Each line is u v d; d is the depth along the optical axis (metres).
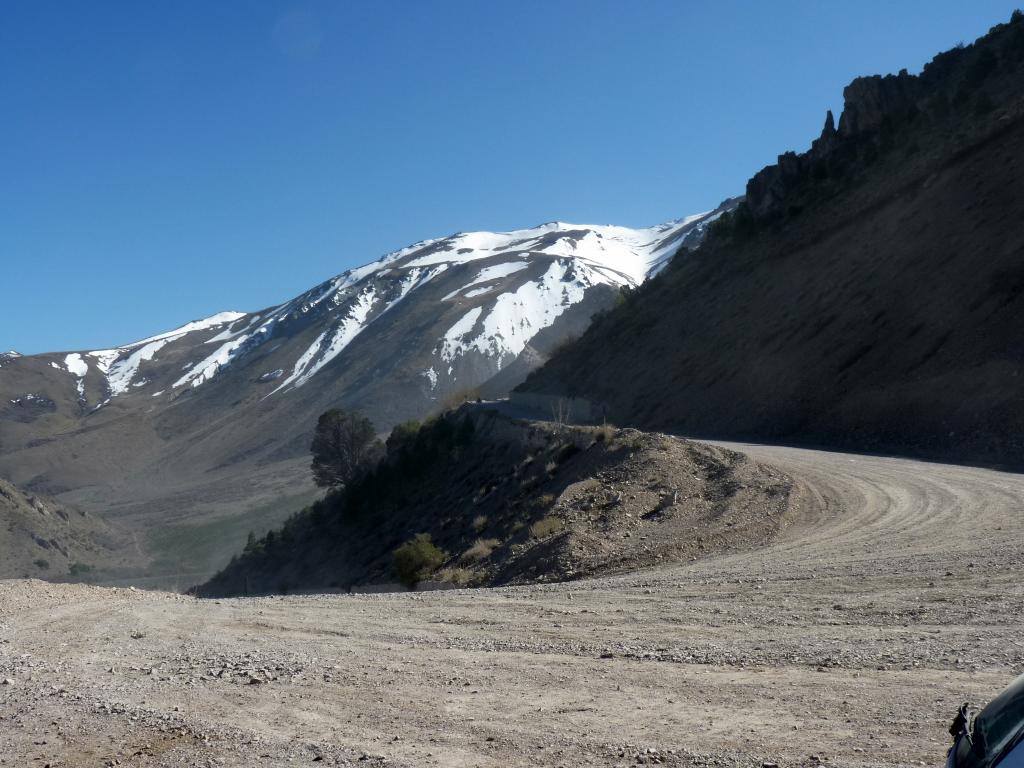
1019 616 9.30
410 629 11.90
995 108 52.34
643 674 8.34
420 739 6.90
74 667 10.69
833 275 49.78
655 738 6.47
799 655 8.50
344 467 73.19
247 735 7.33
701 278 66.00
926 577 12.12
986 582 11.36
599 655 9.37
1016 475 24.36
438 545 35.84
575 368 67.50
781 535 19.52
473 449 50.59
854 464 28.44
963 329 36.66
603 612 11.97
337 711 7.85
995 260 39.00
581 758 6.18
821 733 6.24
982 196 44.38
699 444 29.08
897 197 51.38
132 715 8.17
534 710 7.43
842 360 41.59
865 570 13.22
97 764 6.91
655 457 27.31
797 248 56.41
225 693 8.78
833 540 17.75
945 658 7.87
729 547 19.12
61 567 130.12
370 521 54.34
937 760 5.50
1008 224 40.53
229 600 16.95
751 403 44.59
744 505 22.27
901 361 38.25
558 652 9.68
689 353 55.38
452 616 12.72
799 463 28.91
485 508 36.31
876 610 10.30
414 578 27.31
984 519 18.00
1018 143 45.88
